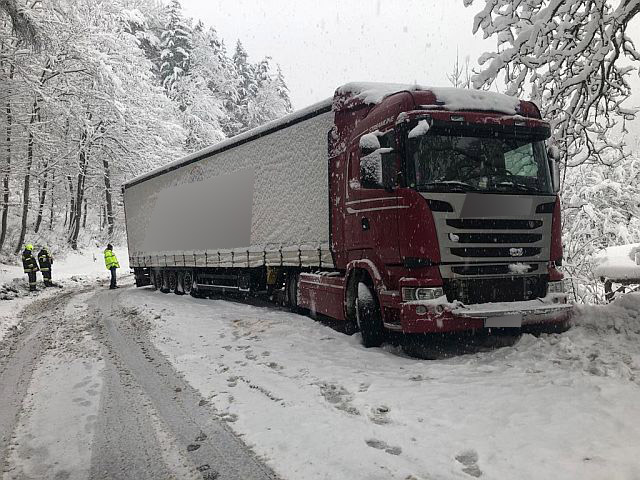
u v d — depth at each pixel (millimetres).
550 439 3570
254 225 10383
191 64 46500
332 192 7789
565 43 7574
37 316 11922
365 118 6957
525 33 7574
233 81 53812
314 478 3334
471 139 6285
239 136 10977
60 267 27906
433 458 3449
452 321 5770
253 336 7957
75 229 32344
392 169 6156
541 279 6301
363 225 6828
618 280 10172
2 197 25594
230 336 8102
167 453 3932
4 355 7758
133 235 18359
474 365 5543
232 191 11344
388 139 6332
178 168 14430
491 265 6020
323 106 8125
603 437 3527
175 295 15109
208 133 42312
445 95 6379
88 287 20094
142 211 17406
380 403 4559
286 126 9273
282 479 3383
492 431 3791
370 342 6785
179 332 8711
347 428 4062
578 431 3652
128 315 11242
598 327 6340
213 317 10016
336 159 7715
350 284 7402
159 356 7117
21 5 15656
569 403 4160
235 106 53969
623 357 5203
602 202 12859
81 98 26000
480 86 8078
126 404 5117
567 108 7695
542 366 5262
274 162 9695
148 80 34000
